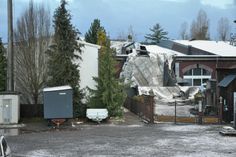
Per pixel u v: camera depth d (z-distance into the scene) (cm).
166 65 4894
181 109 3803
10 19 2900
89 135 2234
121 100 3030
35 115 3164
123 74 4872
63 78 3020
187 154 1644
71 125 2708
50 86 3030
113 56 3159
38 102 3431
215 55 5819
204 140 2025
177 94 4509
